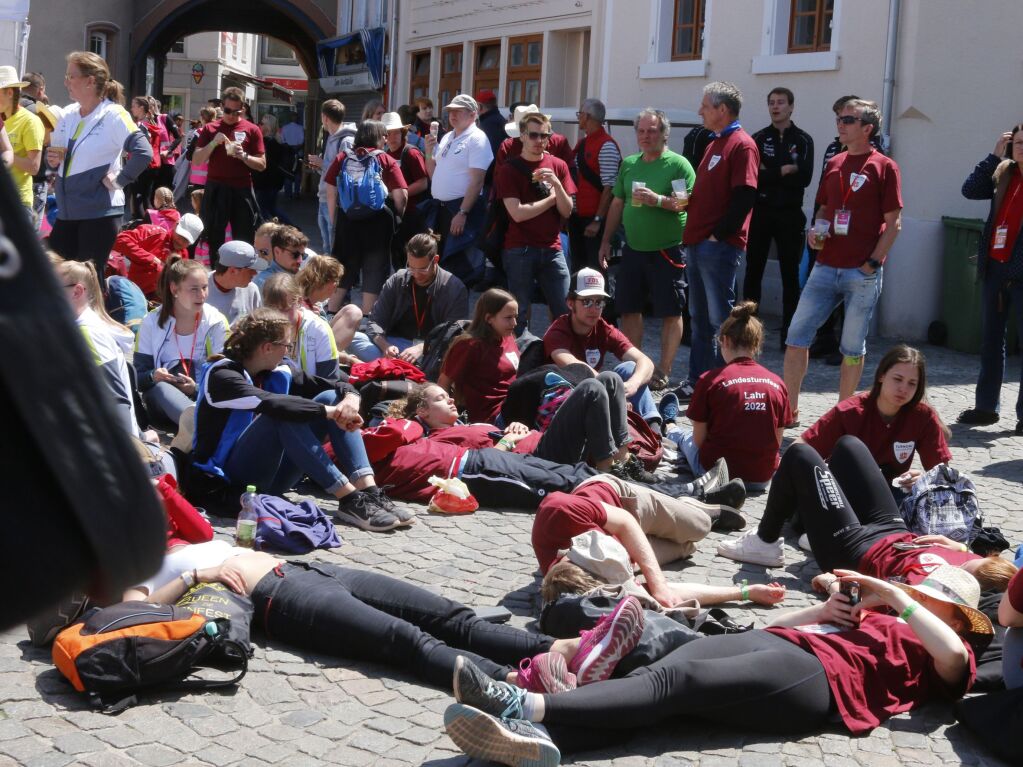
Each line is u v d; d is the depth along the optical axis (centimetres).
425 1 2470
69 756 369
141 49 3509
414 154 1395
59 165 978
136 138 977
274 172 2044
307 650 454
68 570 81
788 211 1205
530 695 379
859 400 631
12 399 78
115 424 83
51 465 79
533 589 540
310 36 3812
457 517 646
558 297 1047
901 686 422
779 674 400
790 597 546
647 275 995
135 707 405
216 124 1424
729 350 727
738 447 707
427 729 403
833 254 866
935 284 1301
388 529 613
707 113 923
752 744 397
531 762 360
